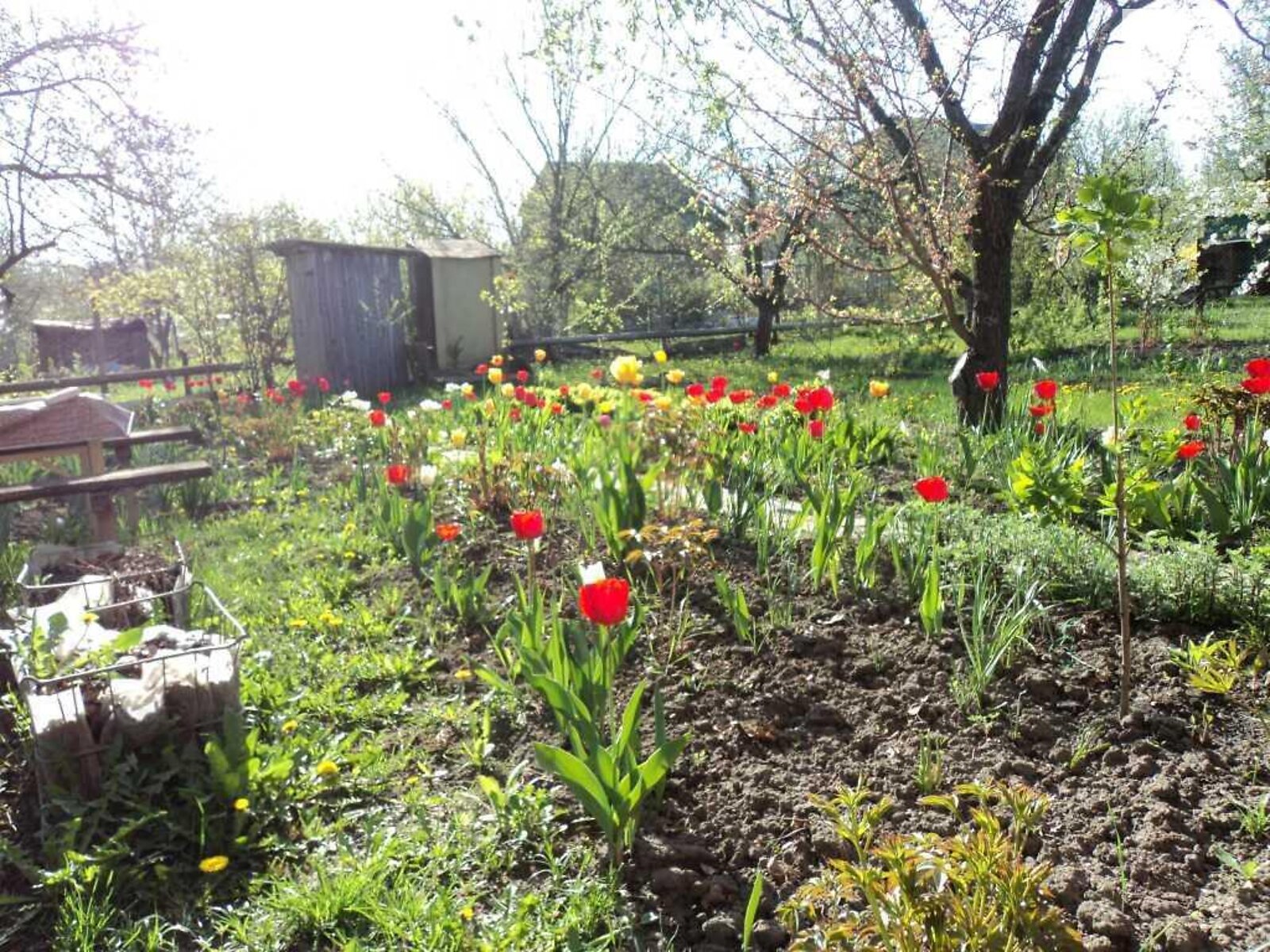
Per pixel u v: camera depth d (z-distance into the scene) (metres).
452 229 26.41
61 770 3.01
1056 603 4.05
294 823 3.07
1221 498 5.23
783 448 6.51
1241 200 12.23
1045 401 7.07
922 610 3.91
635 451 5.85
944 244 7.80
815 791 3.03
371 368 14.70
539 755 2.65
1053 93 7.82
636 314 25.34
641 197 24.83
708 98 7.51
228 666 3.40
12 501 4.75
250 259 14.02
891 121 7.71
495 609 4.62
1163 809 2.76
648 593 4.57
